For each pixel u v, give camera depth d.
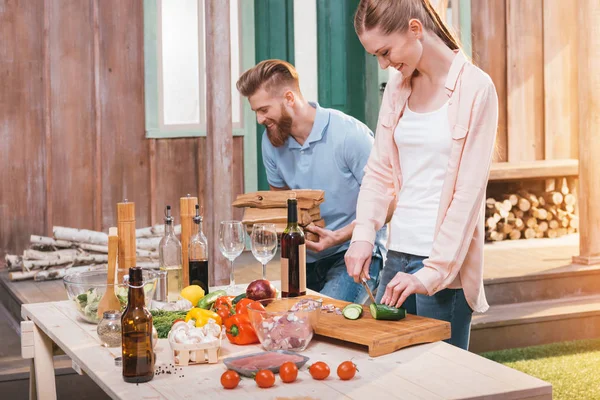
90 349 2.16
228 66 4.71
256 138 6.56
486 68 7.07
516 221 6.88
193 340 2.01
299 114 3.18
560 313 5.03
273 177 3.45
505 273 5.39
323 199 3.12
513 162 7.14
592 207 5.66
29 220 5.96
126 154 6.20
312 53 6.68
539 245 6.59
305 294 2.58
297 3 6.61
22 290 5.16
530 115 7.23
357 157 3.18
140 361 1.90
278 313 2.10
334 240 3.08
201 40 6.38
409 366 1.97
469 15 6.94
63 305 2.68
